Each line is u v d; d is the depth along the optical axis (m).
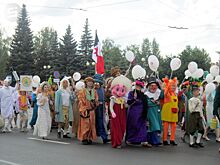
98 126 11.52
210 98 12.27
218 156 9.38
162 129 11.37
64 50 60.72
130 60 12.57
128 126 10.86
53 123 15.13
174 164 8.34
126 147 10.68
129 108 10.83
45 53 62.81
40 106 12.38
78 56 61.34
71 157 9.03
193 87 11.91
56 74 25.12
